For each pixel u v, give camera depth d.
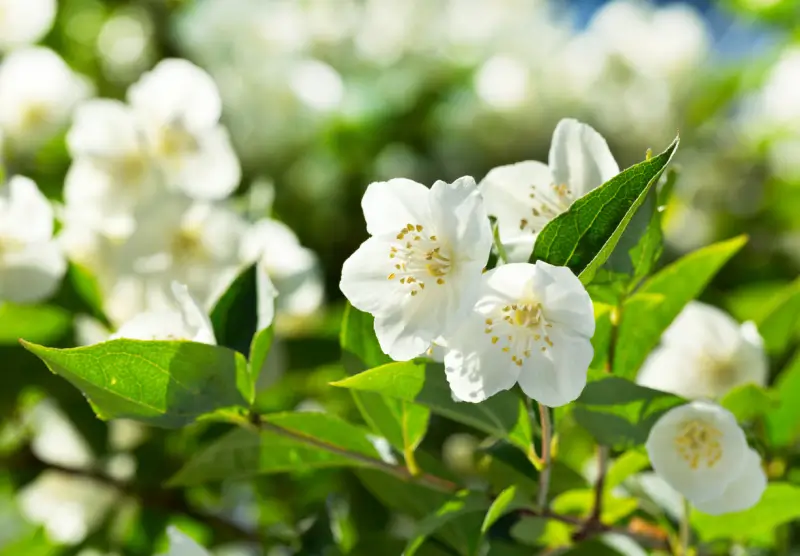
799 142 0.92
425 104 0.92
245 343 0.54
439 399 0.50
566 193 0.50
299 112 0.86
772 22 0.96
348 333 0.53
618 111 0.93
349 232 0.86
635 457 0.53
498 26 0.95
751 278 0.88
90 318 0.66
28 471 0.68
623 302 0.51
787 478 0.57
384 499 0.56
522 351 0.47
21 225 0.62
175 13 0.93
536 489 0.53
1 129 0.74
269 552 0.65
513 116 0.91
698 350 0.59
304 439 0.52
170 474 0.68
